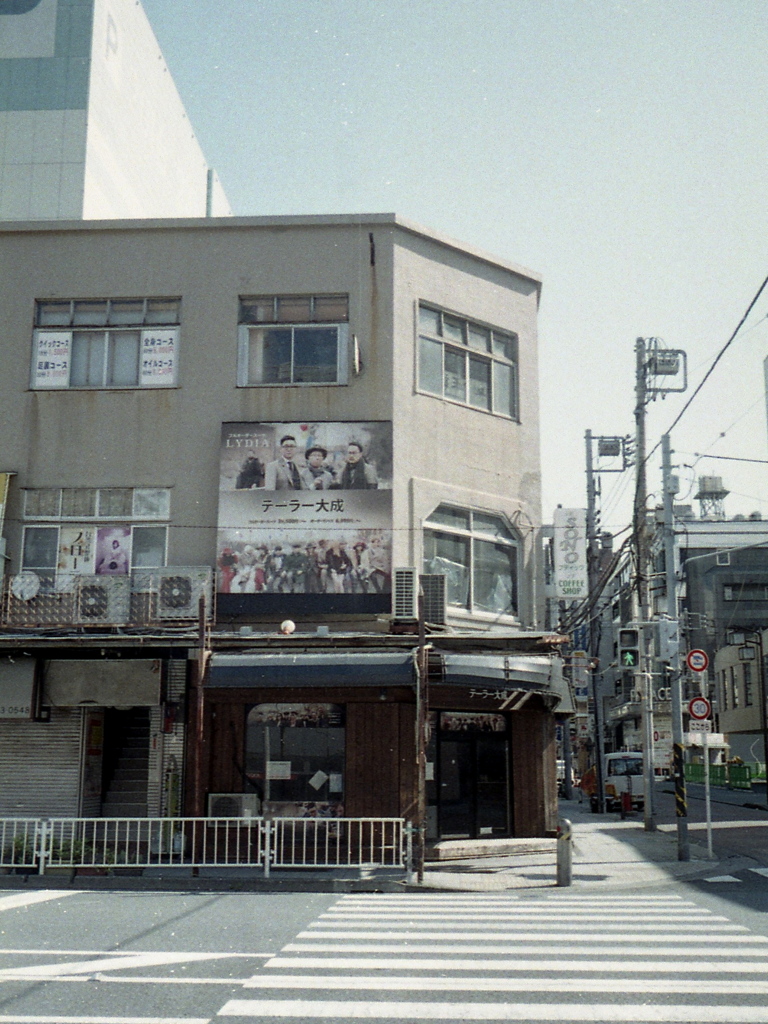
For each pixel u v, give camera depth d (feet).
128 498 68.08
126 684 61.00
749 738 199.52
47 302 71.26
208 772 61.52
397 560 65.62
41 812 62.54
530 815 65.87
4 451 69.15
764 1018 22.40
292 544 65.16
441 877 51.29
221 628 64.90
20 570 67.26
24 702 60.54
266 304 70.28
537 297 79.92
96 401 69.51
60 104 87.40
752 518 236.84
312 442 66.64
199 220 70.90
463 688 62.54
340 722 61.93
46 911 39.65
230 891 47.93
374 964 28.55
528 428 76.18
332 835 60.39
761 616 222.48
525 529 74.02
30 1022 21.80
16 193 85.71
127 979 26.30
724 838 75.46
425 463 68.85
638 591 84.43
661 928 35.63
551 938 33.32
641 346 89.66
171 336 70.13
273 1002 23.75
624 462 109.81
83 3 89.56
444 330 72.59
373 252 69.67
